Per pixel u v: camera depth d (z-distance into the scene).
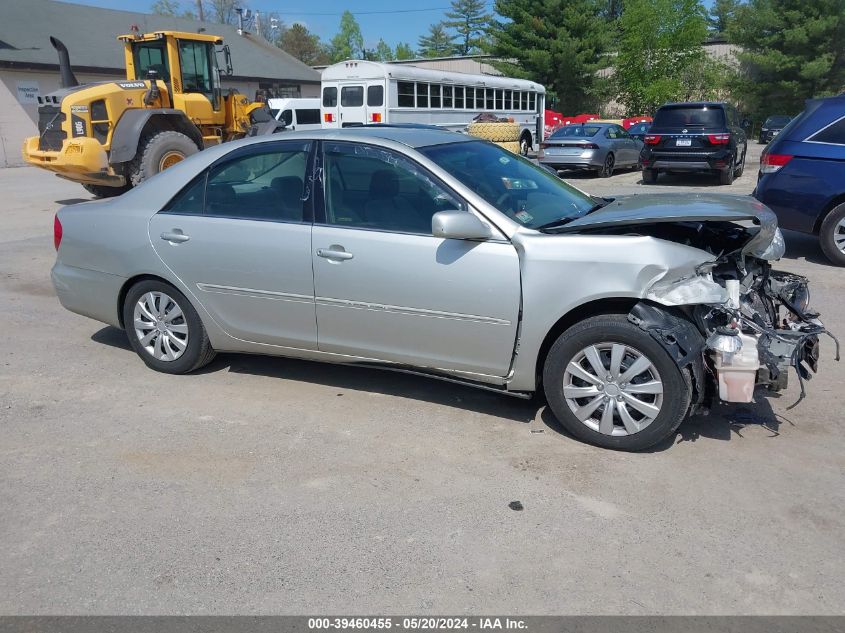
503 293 3.98
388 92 20.20
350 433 4.28
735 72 44.44
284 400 4.77
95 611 2.83
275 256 4.55
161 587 2.96
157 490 3.69
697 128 15.94
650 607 2.80
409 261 4.17
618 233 4.06
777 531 3.25
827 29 40.03
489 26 48.53
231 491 3.67
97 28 30.25
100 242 5.16
